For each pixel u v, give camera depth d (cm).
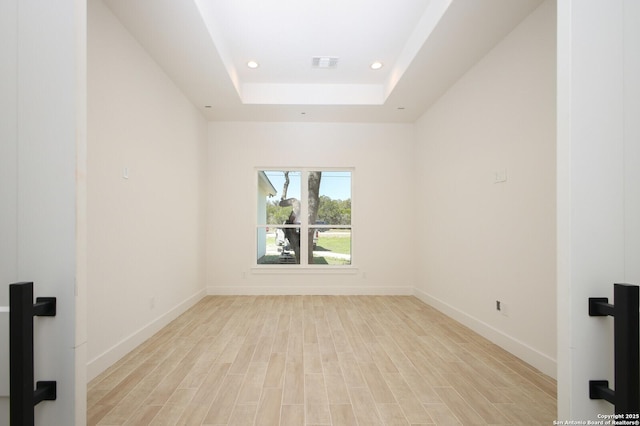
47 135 90
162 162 351
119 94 266
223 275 521
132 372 238
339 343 301
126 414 183
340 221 548
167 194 364
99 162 240
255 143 531
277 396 204
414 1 285
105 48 247
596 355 91
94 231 234
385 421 179
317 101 456
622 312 82
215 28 305
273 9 295
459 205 375
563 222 94
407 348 289
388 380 227
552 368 232
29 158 90
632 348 81
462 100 368
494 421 179
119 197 266
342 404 196
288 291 526
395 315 402
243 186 528
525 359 260
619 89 93
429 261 464
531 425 176
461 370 244
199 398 201
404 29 326
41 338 90
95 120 235
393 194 538
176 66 344
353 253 537
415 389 215
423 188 492
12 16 92
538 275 248
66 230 90
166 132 362
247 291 522
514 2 245
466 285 357
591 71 93
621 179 93
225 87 398
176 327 348
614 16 94
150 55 321
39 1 91
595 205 92
